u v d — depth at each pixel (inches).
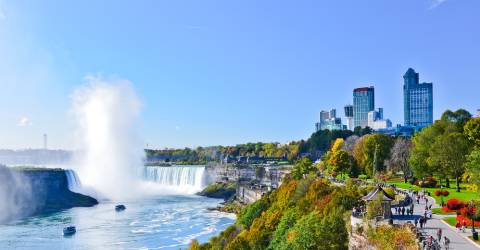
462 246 2108.8
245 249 3221.0
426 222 2605.8
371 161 5930.1
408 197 3503.9
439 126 4995.1
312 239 2324.1
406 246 1982.0
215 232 5620.1
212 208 7711.6
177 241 5147.6
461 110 6087.6
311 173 5172.2
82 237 5369.1
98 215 7140.8
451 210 2952.8
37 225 6235.2
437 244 2004.2
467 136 4426.7
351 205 2994.6
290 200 3892.7
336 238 2361.0
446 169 4254.4
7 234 5585.6
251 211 4495.6
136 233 5590.6
